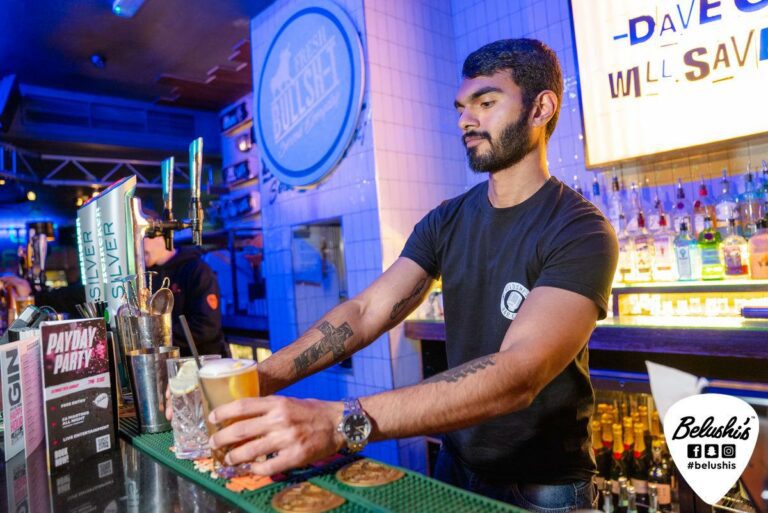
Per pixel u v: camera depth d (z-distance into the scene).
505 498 1.14
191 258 2.83
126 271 1.40
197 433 0.90
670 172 2.53
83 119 5.50
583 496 1.13
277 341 3.66
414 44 3.15
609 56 2.53
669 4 2.34
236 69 4.85
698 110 2.29
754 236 2.05
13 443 0.97
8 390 0.95
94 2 3.58
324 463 0.84
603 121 2.58
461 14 3.38
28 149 5.51
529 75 1.13
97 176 6.14
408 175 3.03
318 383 3.29
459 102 1.19
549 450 1.12
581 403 1.13
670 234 2.37
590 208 1.09
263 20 3.66
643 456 2.32
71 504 0.76
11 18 3.73
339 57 3.01
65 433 0.91
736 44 2.18
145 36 4.11
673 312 2.19
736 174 2.34
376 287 1.28
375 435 0.77
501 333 1.17
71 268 6.28
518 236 1.14
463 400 0.80
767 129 2.13
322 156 3.15
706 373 1.88
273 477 0.79
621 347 2.03
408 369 2.89
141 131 5.86
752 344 1.73
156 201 6.55
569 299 0.94
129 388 1.31
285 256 3.55
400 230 2.97
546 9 2.96
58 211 6.21
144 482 0.82
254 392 0.79
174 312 2.74
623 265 2.44
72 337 0.94
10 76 4.75
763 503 1.29
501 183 1.19
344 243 3.11
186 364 0.90
